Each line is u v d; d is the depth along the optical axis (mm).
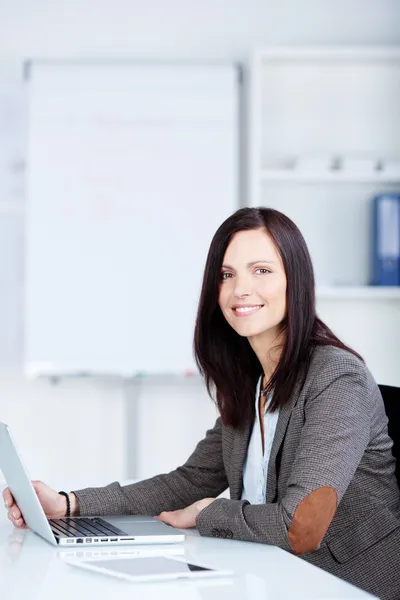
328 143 5277
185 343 5012
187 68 5051
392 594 2148
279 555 1819
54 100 5027
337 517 2195
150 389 5273
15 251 5242
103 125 5031
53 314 5004
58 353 4992
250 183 4992
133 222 5031
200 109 5051
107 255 5016
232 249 2264
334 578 1609
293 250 2250
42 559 1769
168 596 1489
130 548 1881
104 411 5254
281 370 2221
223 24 5262
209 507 2055
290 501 1946
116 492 2375
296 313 2238
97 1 5238
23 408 5234
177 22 5250
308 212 5223
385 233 4988
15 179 5230
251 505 2014
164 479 2471
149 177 5035
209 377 2426
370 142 5277
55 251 5016
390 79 5281
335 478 1988
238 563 1742
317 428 2068
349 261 5238
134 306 5012
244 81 5262
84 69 5031
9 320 5242
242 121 5277
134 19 5250
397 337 5242
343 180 5066
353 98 5273
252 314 2240
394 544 2170
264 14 5270
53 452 5242
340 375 2156
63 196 5023
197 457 2521
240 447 2369
